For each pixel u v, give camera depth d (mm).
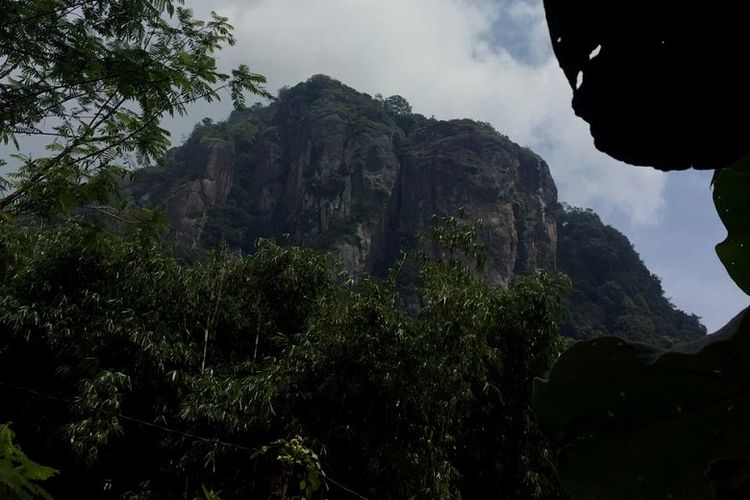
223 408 6824
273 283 8984
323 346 7027
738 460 624
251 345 8930
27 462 2377
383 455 6559
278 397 7008
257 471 6961
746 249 722
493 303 8227
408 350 6938
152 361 7797
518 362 8031
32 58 5621
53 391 8109
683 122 507
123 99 6305
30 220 7234
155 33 6492
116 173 6371
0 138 5941
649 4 516
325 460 6680
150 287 8461
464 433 7672
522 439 7594
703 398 671
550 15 568
